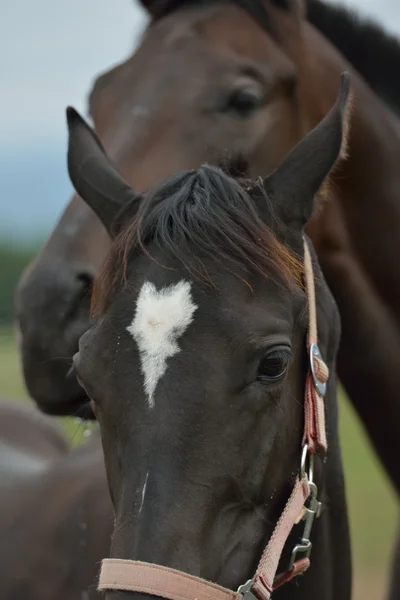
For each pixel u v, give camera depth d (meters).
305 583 3.41
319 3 5.19
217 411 2.74
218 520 2.79
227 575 2.84
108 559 2.68
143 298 2.83
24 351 3.86
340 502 3.50
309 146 3.16
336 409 3.47
